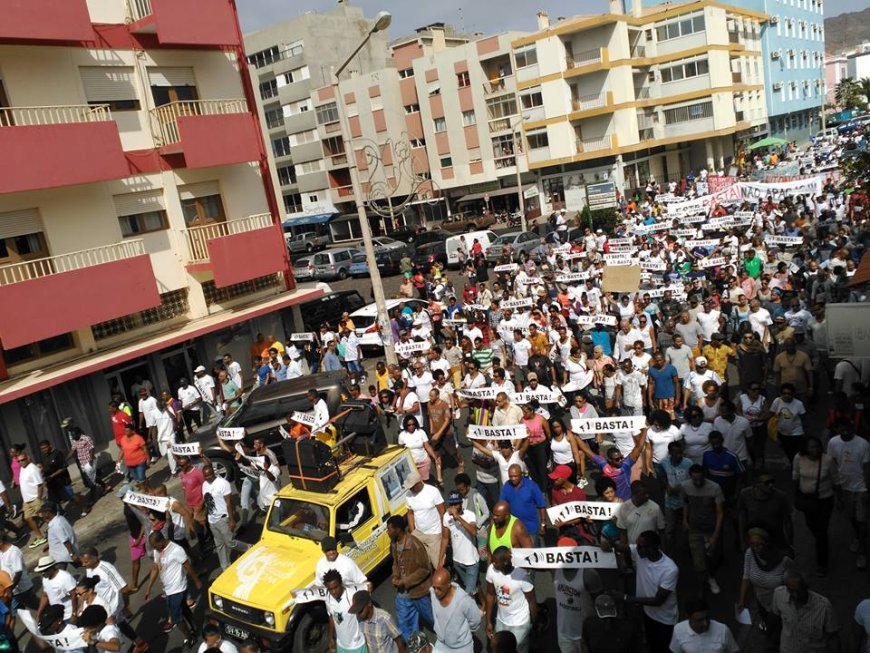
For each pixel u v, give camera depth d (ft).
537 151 175.94
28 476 45.62
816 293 50.31
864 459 26.96
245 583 28.12
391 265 131.75
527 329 58.75
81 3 59.57
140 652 29.99
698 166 199.72
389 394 46.16
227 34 72.38
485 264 111.04
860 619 18.97
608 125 169.27
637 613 23.53
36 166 55.67
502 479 32.55
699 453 31.42
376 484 31.81
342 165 203.51
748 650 24.66
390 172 196.03
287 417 50.21
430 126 187.73
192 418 60.03
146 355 65.87
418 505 29.17
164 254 69.31
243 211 75.97
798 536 31.32
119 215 65.57
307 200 216.33
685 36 176.65
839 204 85.40
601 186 121.39
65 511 51.29
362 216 60.70
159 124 68.49
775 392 47.67
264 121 220.23
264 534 31.19
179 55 70.54
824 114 289.53
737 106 195.52
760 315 48.11
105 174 60.18
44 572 31.12
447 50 179.83
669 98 181.68
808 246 69.77
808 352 46.60
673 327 52.44
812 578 28.07
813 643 19.81
